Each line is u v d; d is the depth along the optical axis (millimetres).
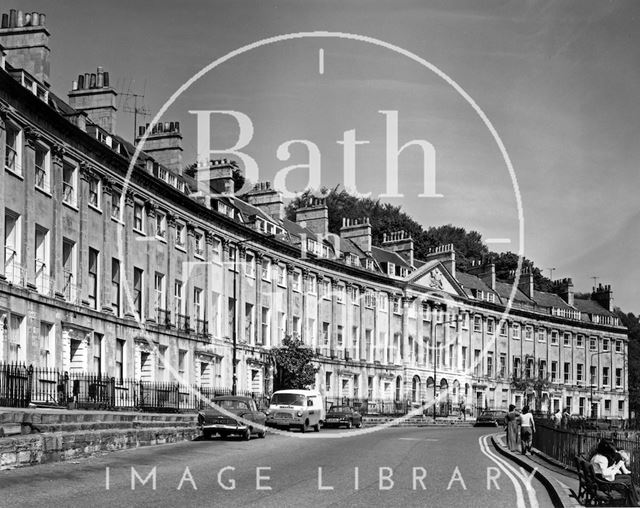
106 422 27141
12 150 35031
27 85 36500
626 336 117875
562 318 108562
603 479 18094
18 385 29594
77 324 38812
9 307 33062
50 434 22266
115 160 44031
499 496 19188
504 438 43688
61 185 38781
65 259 39781
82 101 46344
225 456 26891
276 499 17516
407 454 30156
